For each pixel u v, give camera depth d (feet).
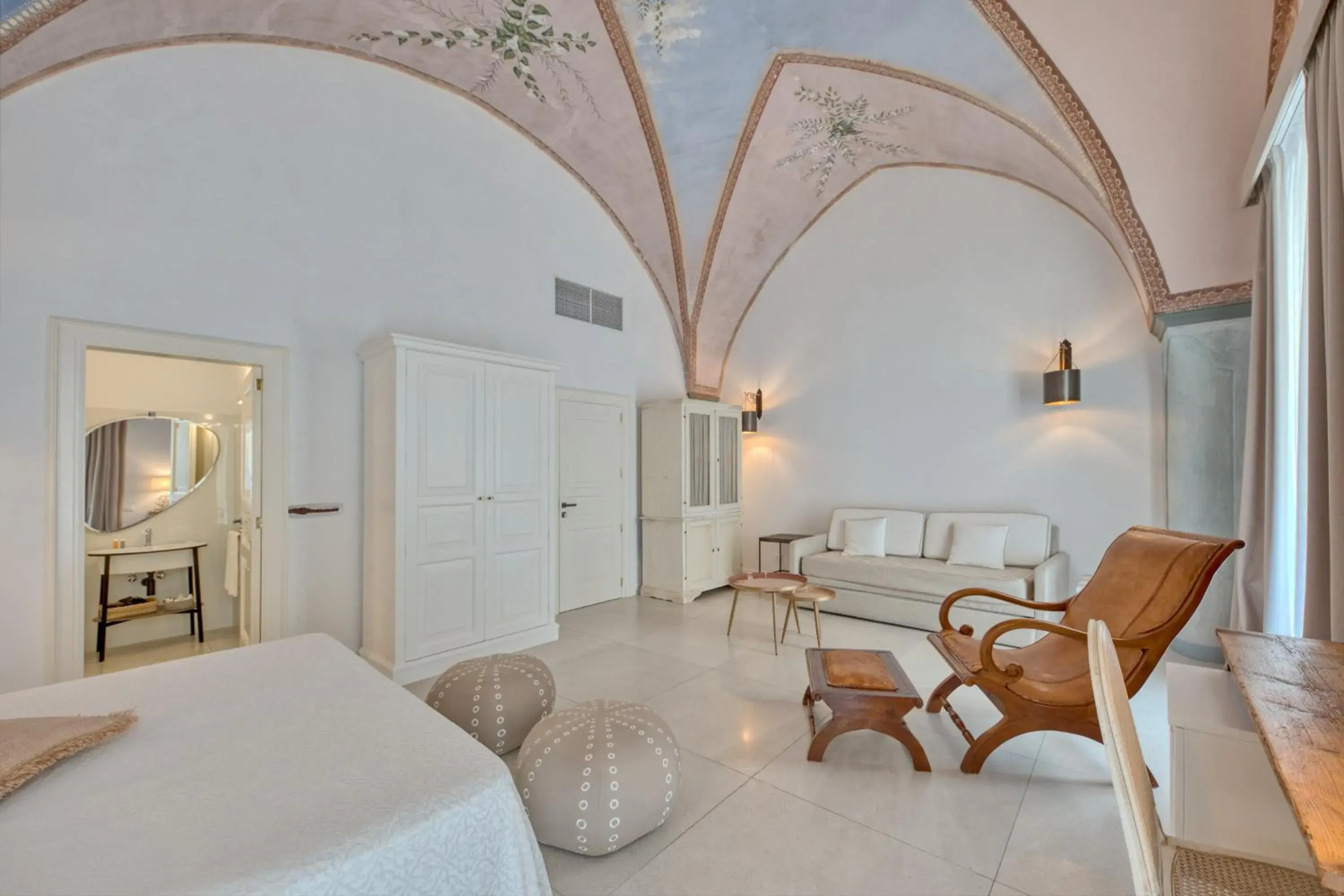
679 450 17.01
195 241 9.82
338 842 3.25
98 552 11.87
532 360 12.76
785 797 6.79
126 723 4.49
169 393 13.25
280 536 10.71
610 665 11.27
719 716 8.98
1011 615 12.37
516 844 3.88
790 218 17.76
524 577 12.57
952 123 12.73
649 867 5.62
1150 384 12.86
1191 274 10.45
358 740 4.47
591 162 15.42
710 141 14.29
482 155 13.89
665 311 19.02
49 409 8.56
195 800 3.62
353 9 10.53
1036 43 8.96
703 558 17.52
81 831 3.29
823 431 18.26
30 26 7.39
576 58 12.06
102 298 8.96
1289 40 6.88
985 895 5.21
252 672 5.93
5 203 8.23
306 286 11.07
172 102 9.61
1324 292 5.99
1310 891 3.42
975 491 15.31
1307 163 6.35
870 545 15.85
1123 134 9.42
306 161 11.09
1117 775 3.36
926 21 9.68
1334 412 5.66
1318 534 6.28
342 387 11.53
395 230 12.32
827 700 7.47
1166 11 7.76
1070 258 13.91
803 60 11.87
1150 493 12.85
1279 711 3.47
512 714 7.73
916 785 7.05
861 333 17.46
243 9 9.66
